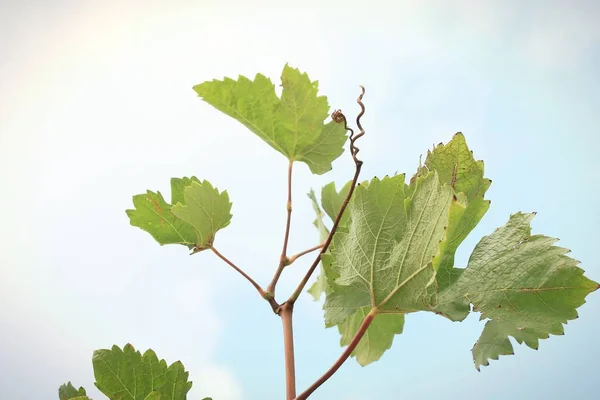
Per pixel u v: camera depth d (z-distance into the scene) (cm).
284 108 62
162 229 60
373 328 66
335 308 51
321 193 69
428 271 47
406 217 49
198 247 60
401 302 49
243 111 62
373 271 50
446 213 46
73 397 51
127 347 54
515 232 52
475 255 52
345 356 49
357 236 51
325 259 54
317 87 61
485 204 53
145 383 54
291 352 53
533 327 48
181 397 54
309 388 48
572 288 48
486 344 49
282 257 59
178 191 61
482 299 50
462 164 54
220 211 60
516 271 50
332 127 62
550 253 50
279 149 64
